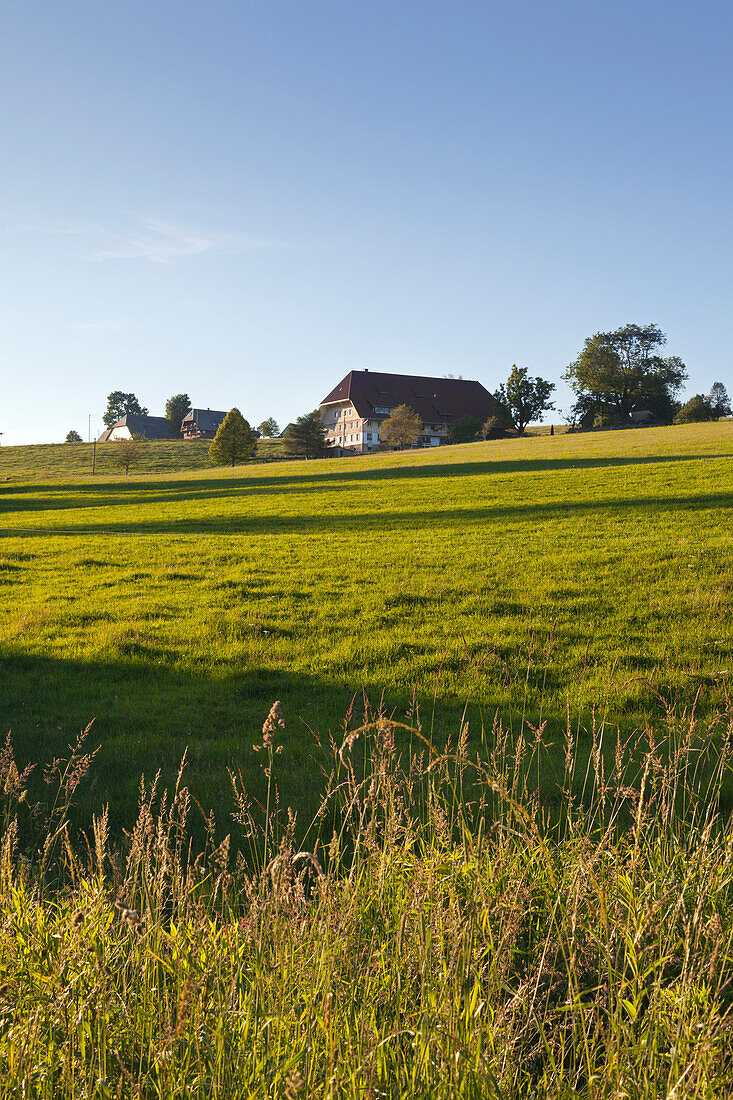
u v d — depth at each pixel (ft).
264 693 33.50
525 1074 10.55
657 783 20.92
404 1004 11.06
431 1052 9.86
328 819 20.16
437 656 36.99
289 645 40.75
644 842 15.24
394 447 420.36
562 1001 12.19
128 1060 10.25
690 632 38.86
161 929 12.03
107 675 36.88
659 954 12.49
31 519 120.26
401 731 27.25
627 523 76.95
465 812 19.24
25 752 26.22
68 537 91.50
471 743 25.98
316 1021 10.13
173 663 38.70
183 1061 9.78
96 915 12.10
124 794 22.57
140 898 13.66
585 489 106.52
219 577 61.00
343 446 490.49
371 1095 8.73
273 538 82.53
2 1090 9.23
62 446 456.04
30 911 12.78
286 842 16.21
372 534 82.79
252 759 25.21
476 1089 9.45
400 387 497.05
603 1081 9.54
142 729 29.07
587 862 13.39
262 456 409.49
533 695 31.04
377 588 53.52
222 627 45.19
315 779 22.93
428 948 11.54
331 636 42.29
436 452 227.81
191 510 120.06
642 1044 10.12
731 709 20.51
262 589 55.16
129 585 59.93
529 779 22.22
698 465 120.78
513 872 14.19
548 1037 11.63
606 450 170.91
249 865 17.84
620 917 12.86
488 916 12.59
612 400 436.35
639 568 53.72
